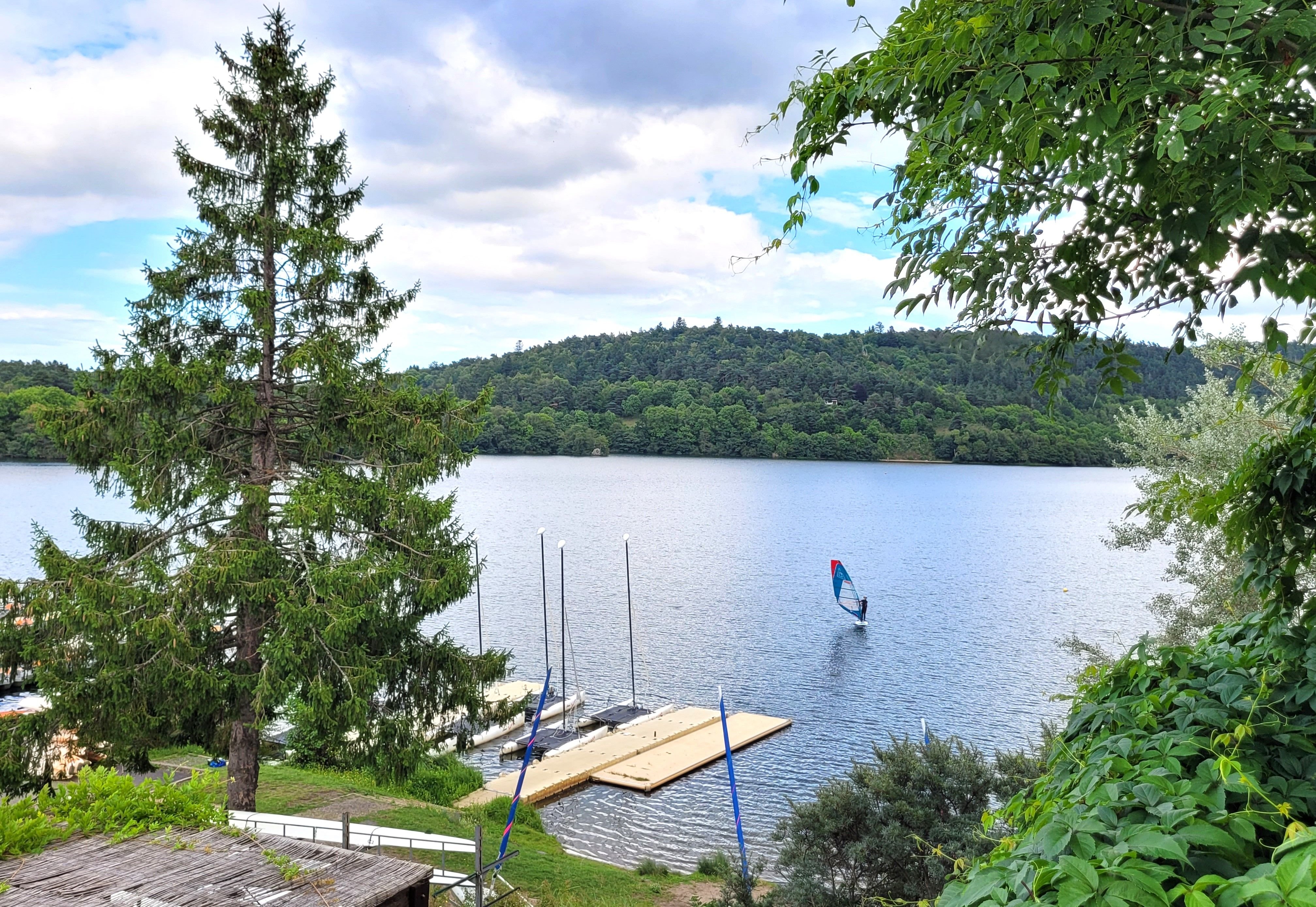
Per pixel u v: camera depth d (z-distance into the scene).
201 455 13.52
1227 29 2.27
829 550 83.94
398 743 14.13
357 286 15.07
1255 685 2.80
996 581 68.06
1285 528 3.50
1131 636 47.84
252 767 13.77
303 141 14.77
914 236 3.51
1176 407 16.92
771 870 21.05
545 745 31.02
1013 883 1.88
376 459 14.89
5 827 5.77
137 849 6.00
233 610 13.88
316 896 5.66
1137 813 2.08
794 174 4.00
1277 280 2.57
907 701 37.38
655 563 75.62
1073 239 3.30
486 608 56.47
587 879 16.59
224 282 14.22
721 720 34.25
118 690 12.05
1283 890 1.33
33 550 12.61
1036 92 2.62
